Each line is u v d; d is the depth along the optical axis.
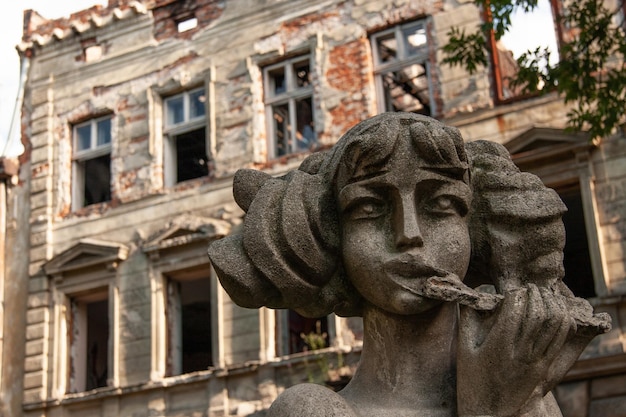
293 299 2.32
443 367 2.23
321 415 2.05
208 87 15.34
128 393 14.31
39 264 15.85
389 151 2.20
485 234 2.33
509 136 12.88
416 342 2.25
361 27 14.40
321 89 14.38
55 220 16.12
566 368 2.13
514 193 2.30
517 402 2.04
